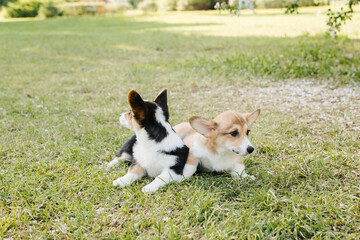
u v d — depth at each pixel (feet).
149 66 28.81
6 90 22.22
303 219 8.74
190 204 9.34
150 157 10.79
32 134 14.85
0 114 17.47
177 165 10.85
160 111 10.93
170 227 8.33
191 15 94.48
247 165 12.21
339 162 11.84
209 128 10.81
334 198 9.54
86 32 58.13
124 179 10.80
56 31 61.26
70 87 23.06
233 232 8.20
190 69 27.07
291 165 11.82
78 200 9.90
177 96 20.77
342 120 15.89
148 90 22.02
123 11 126.31
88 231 8.49
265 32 47.83
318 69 24.12
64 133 14.99
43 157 12.71
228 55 30.27
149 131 10.58
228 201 9.84
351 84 21.36
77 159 12.47
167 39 45.39
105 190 10.33
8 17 116.26
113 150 13.52
